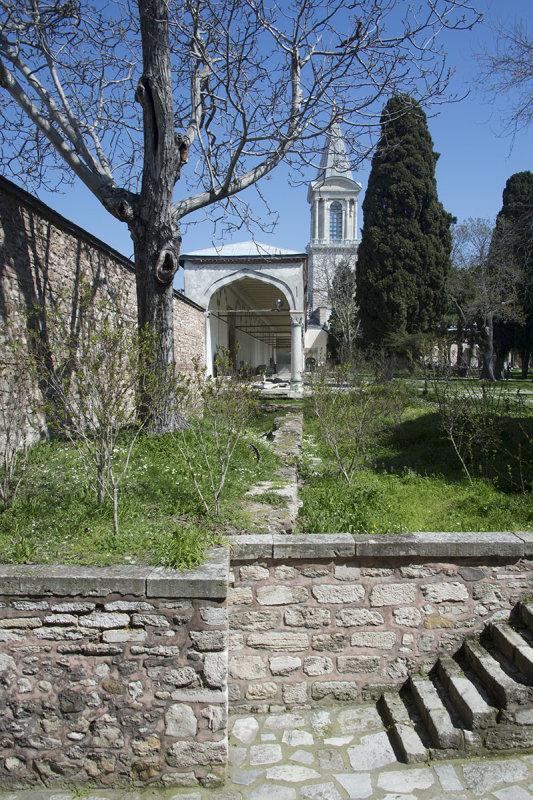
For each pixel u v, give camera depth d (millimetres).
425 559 3502
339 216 56531
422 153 25250
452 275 28734
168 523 3822
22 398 4996
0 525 3648
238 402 5086
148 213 6285
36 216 6262
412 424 10766
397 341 23562
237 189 7148
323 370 10953
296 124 7145
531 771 2881
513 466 6629
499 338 29000
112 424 4137
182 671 2895
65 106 6926
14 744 2922
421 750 2975
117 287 8508
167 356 6469
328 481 6391
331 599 3449
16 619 2908
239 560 3412
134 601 2896
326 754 3039
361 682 3494
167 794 2824
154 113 6086
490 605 3566
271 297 27531
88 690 2900
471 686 3221
